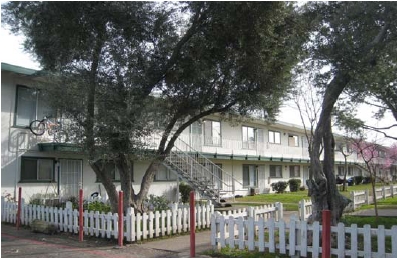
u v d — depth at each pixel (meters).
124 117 9.88
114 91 10.41
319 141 9.16
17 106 16.02
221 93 12.44
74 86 10.31
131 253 8.76
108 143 10.12
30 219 12.41
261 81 12.02
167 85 12.07
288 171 37.09
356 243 7.29
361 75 8.81
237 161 29.23
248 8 10.52
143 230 10.24
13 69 15.12
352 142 26.23
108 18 10.35
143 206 12.25
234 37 11.20
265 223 8.18
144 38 11.09
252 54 11.51
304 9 10.64
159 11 11.08
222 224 8.62
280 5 10.70
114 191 11.84
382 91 12.98
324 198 8.98
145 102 10.56
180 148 22.62
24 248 9.29
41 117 16.66
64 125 10.77
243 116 13.71
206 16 11.17
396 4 8.01
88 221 10.91
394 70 10.53
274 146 33.50
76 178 18.06
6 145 15.54
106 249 9.20
